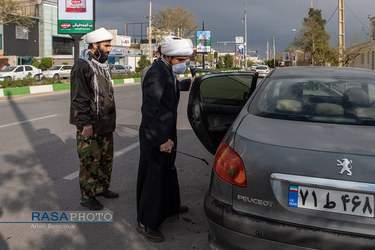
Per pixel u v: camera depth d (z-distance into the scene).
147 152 2.81
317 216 1.92
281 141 2.11
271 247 2.00
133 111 10.38
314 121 2.45
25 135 6.76
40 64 38.59
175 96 2.94
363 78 2.99
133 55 52.78
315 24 33.03
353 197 1.87
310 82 2.93
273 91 2.85
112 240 2.89
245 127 2.34
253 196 2.04
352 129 2.30
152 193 2.84
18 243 2.83
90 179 3.41
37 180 4.22
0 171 4.54
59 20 22.33
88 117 3.16
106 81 3.31
